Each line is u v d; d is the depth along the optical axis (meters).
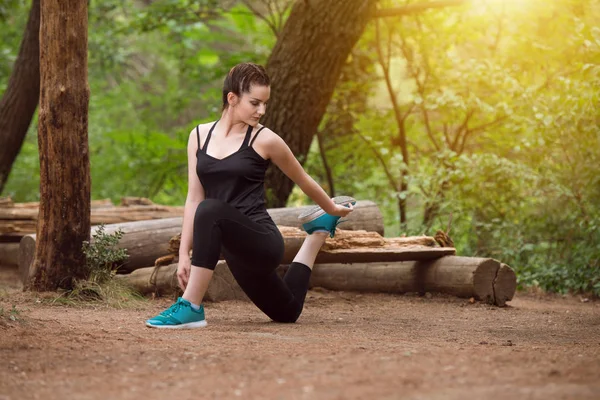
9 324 4.84
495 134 13.84
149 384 3.24
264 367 3.54
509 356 3.78
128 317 6.20
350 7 11.17
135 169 16.28
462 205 11.76
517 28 13.54
